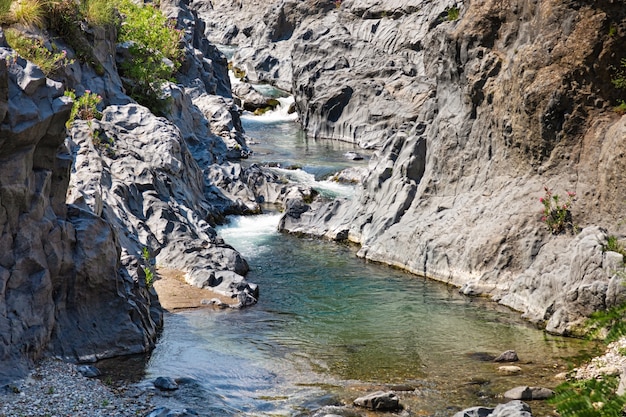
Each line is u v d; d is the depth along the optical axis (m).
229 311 17.84
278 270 21.27
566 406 6.25
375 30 48.44
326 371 14.54
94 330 14.67
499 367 14.74
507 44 21.25
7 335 12.98
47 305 13.89
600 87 19.16
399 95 40.62
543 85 19.56
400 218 22.97
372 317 17.72
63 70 24.89
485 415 12.11
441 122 22.75
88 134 22.75
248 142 38.44
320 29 51.53
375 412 12.62
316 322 17.33
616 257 16.31
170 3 46.44
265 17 59.94
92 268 14.72
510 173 20.78
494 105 21.23
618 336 7.23
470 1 22.47
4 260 13.38
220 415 12.31
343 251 23.23
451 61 22.48
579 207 18.91
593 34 18.94
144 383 13.44
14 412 11.62
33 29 24.44
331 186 29.78
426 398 13.27
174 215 21.88
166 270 20.00
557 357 15.28
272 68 54.19
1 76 12.70
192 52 39.59
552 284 17.50
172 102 30.08
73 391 12.68
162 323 16.70
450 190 22.22
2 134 12.98
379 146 38.09
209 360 14.85
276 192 28.56
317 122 41.84
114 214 20.19
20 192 13.42
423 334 16.67
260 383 13.87
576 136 19.44
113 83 27.45
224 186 27.81
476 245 19.89
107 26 28.14
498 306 18.59
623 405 6.22
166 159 24.02
